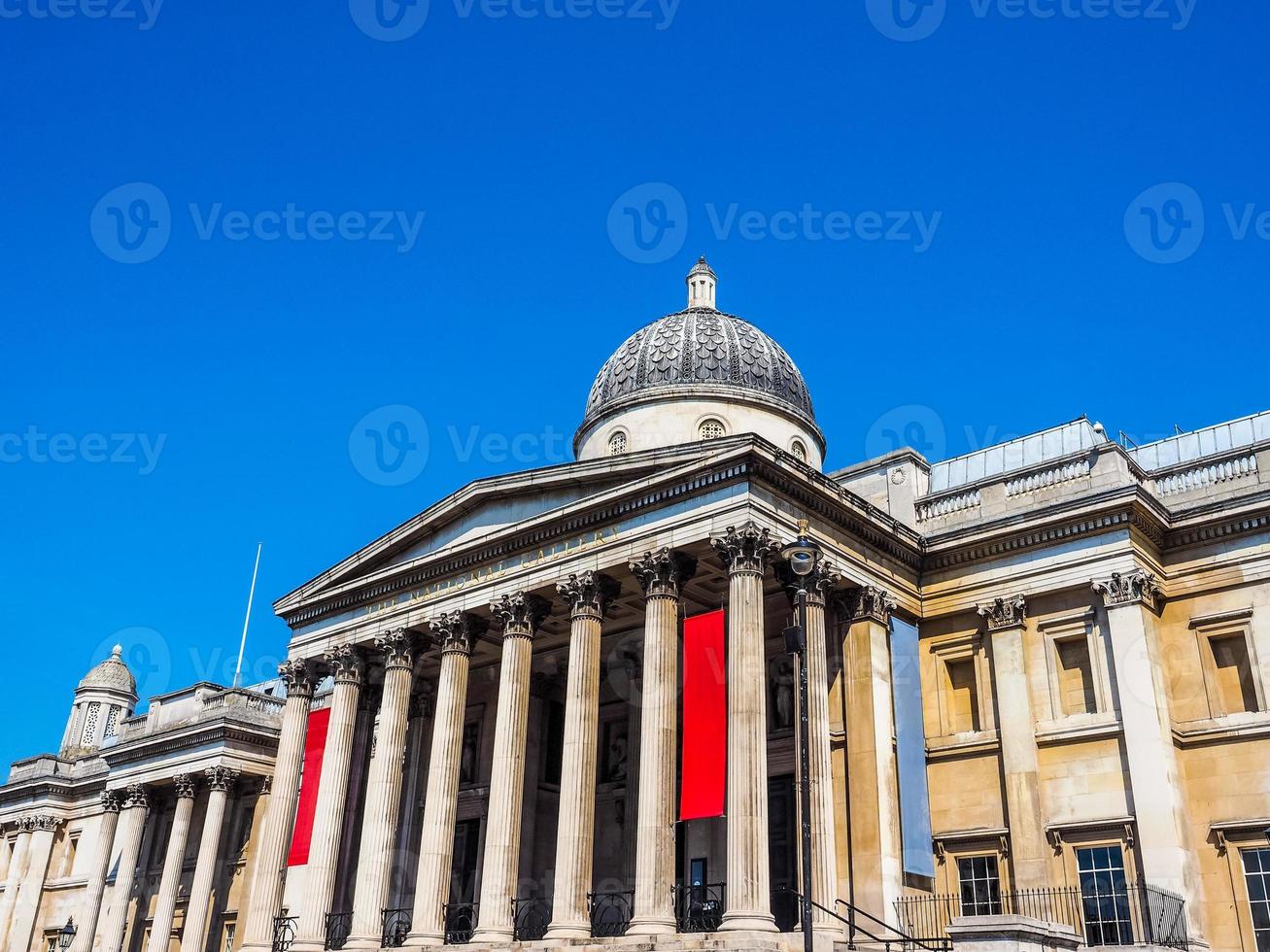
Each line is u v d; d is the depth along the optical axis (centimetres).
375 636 4984
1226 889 3775
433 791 4428
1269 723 3850
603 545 4225
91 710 11019
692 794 3656
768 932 3316
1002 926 2681
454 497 4759
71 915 8469
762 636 3719
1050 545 4350
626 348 6062
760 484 3906
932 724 4475
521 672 4381
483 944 3925
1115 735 4009
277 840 5006
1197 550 4244
